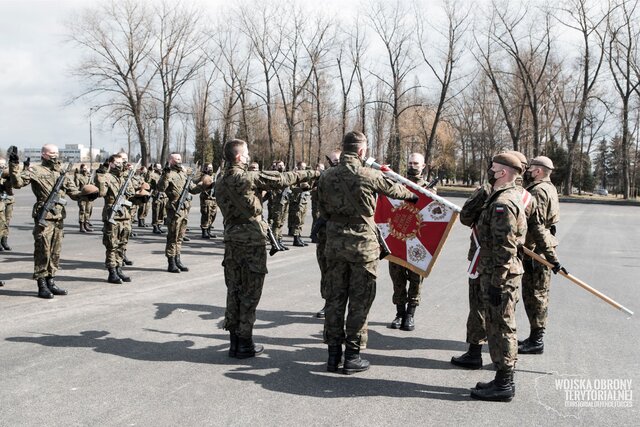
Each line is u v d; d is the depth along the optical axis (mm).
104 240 8109
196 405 3945
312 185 5773
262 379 4512
